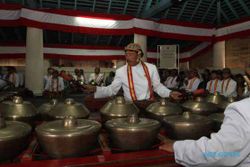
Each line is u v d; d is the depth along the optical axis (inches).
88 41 515.2
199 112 75.3
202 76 350.6
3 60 504.4
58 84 304.3
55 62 535.5
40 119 74.7
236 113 44.8
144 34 343.0
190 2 376.5
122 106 69.8
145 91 105.7
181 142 51.7
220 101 87.4
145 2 367.9
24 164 47.8
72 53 504.1
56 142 49.8
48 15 305.1
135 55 104.7
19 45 461.7
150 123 58.8
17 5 288.0
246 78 60.0
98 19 328.5
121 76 107.6
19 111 63.6
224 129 45.2
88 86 100.8
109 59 523.5
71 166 47.3
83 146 51.6
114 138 57.1
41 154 54.3
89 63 559.5
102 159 50.3
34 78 328.2
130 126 56.0
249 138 42.8
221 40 387.5
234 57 414.0
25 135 51.4
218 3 372.8
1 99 86.2
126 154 53.2
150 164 51.9
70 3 362.3
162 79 389.4
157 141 63.2
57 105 69.6
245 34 350.0
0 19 284.4
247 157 44.3
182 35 374.6
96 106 118.6
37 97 312.7
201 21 421.7
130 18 342.3
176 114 71.4
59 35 474.6
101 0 357.1
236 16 380.8
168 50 336.8
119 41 519.8
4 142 47.4
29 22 292.2
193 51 530.3
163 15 399.2
